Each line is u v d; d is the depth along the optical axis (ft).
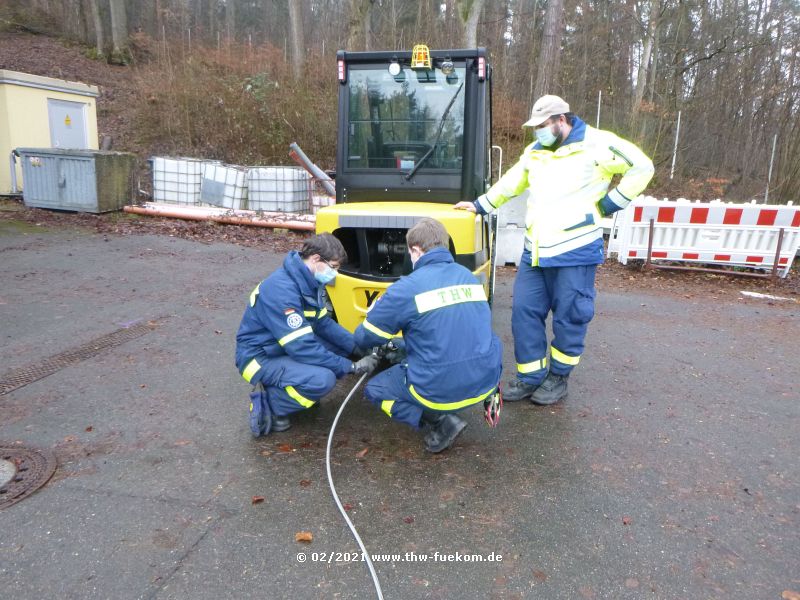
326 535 8.42
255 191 35.83
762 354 17.07
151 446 10.70
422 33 64.49
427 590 7.44
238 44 63.41
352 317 13.29
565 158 11.66
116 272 23.06
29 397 12.43
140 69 65.82
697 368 15.72
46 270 22.54
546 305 12.71
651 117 53.11
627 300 22.93
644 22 66.54
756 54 56.03
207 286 21.99
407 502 9.27
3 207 32.60
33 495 9.09
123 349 15.39
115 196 33.58
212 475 9.85
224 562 7.81
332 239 10.73
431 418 10.65
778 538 8.64
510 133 54.85
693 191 47.39
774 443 11.61
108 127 51.11
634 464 10.62
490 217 15.76
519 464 10.51
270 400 11.17
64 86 36.24
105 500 9.05
